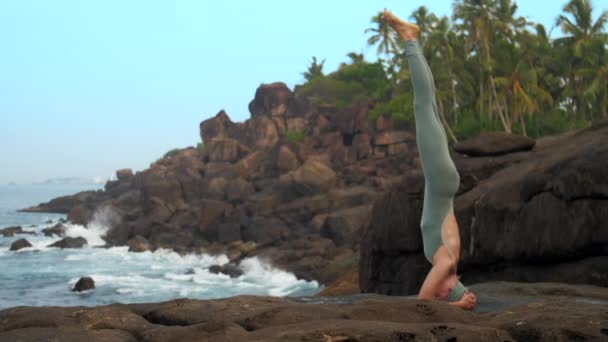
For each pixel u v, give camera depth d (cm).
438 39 4506
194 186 5553
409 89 5581
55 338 329
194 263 3991
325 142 5866
